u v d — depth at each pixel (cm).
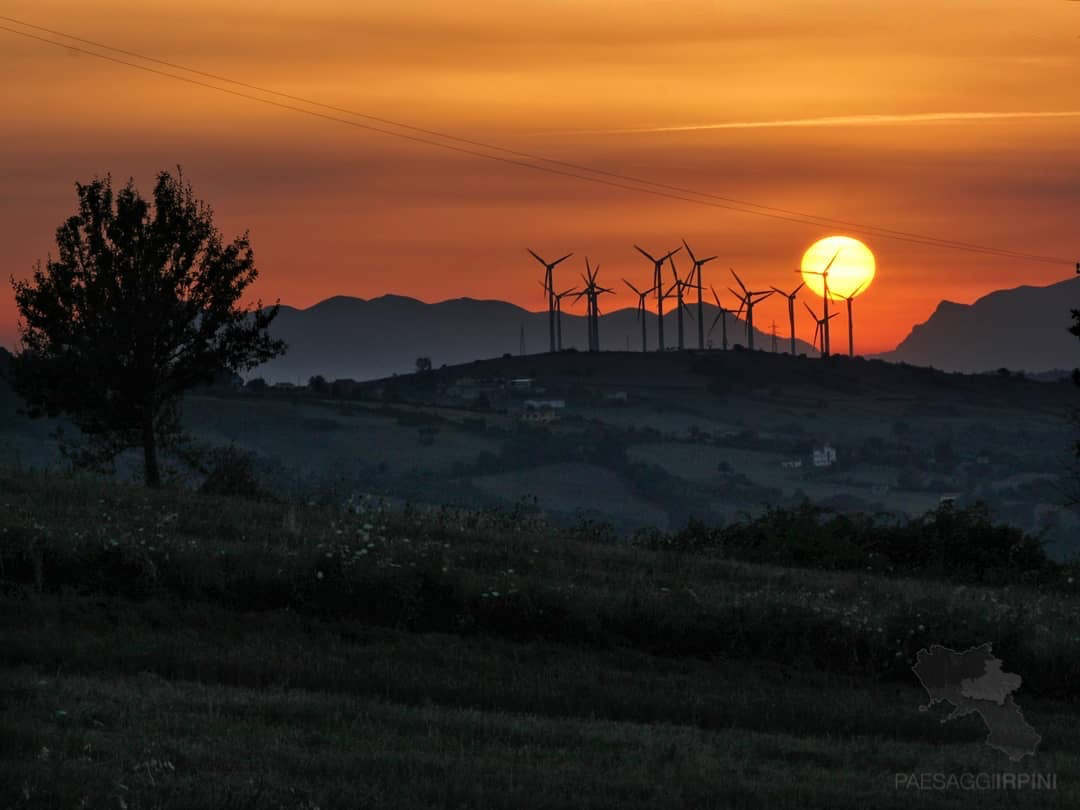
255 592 10412
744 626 10794
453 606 10544
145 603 10000
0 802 5497
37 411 19788
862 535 18088
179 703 7481
